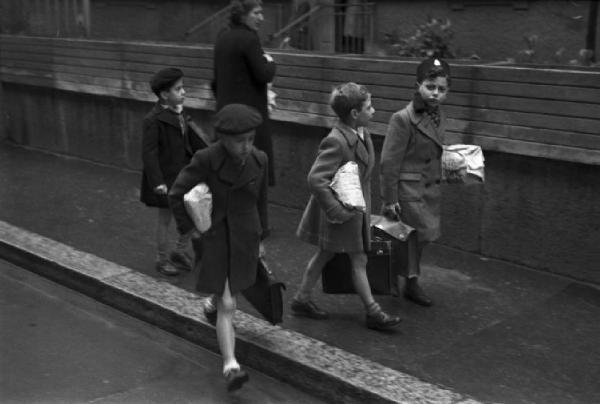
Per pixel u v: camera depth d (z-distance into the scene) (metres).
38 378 4.25
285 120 6.91
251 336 4.50
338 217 4.37
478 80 5.54
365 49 10.91
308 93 6.68
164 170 5.41
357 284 4.59
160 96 5.39
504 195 5.64
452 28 10.21
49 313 5.20
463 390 3.92
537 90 5.25
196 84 7.60
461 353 4.34
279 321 4.25
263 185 4.21
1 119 10.15
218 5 13.20
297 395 4.16
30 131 9.84
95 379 4.27
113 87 8.46
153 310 5.00
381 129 6.20
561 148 5.19
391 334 4.60
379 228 4.78
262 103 6.19
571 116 5.11
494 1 9.76
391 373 4.05
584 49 8.73
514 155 5.52
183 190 4.03
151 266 5.73
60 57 9.04
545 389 3.95
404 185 4.82
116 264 5.70
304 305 4.82
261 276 4.26
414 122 4.74
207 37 13.12
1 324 4.99
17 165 8.89
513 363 4.22
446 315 4.87
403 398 3.80
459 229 5.95
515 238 5.64
